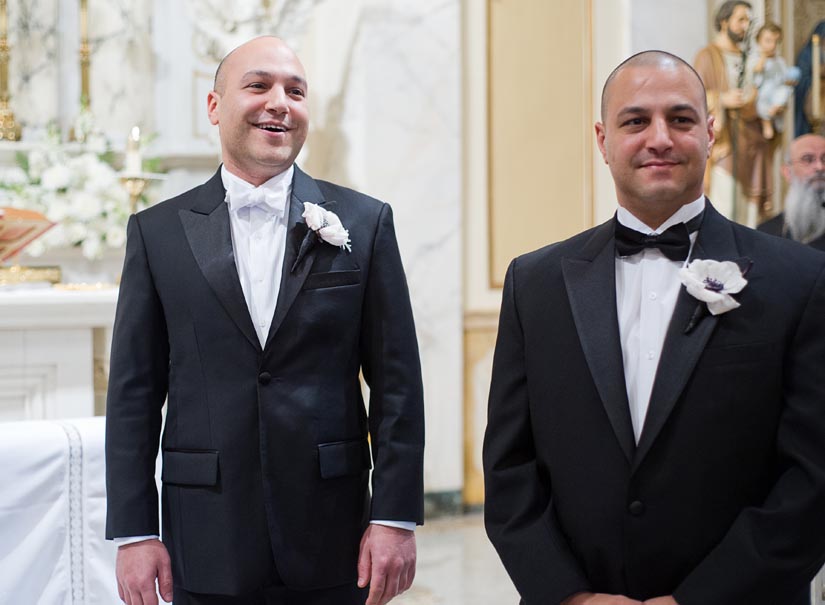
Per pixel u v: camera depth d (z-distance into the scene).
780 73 6.45
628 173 2.08
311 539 2.34
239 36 5.62
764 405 2.00
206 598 2.35
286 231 2.45
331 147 6.13
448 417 6.17
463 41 6.33
